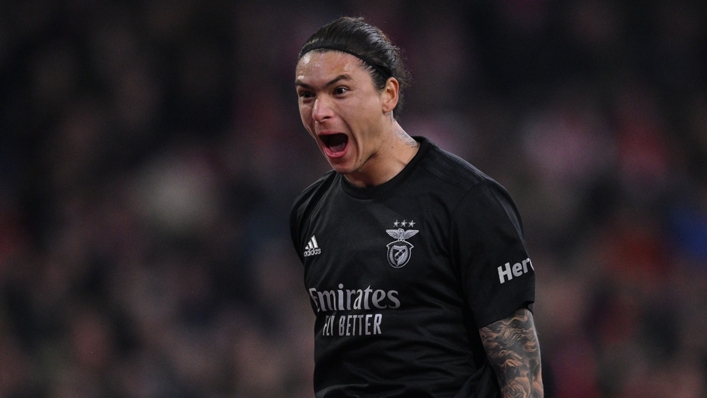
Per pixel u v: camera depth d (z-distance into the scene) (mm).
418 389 7270
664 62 31781
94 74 27578
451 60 30000
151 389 20859
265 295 23484
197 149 26844
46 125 26781
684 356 23031
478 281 7309
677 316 24281
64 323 21828
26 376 20719
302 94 7410
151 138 27062
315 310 7965
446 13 30766
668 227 27281
